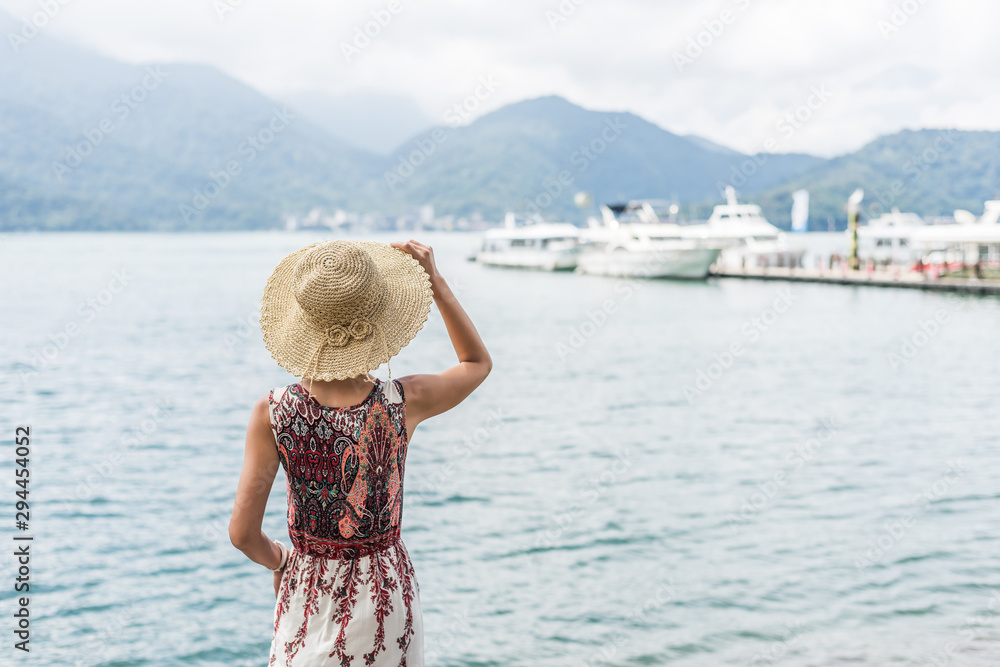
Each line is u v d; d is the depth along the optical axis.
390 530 2.11
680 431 12.42
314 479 2.02
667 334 26.89
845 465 10.19
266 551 2.09
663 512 8.36
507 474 9.93
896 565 6.77
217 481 9.67
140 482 9.59
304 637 2.03
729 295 40.66
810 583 6.44
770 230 52.34
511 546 7.44
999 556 6.90
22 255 90.69
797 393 15.78
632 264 50.06
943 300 34.34
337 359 2.00
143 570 6.86
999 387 16.02
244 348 23.30
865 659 5.14
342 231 184.12
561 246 60.12
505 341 25.33
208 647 5.51
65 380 17.69
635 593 6.33
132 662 5.27
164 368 19.58
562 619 5.92
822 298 36.91
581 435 12.14
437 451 11.18
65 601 6.20
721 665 5.17
